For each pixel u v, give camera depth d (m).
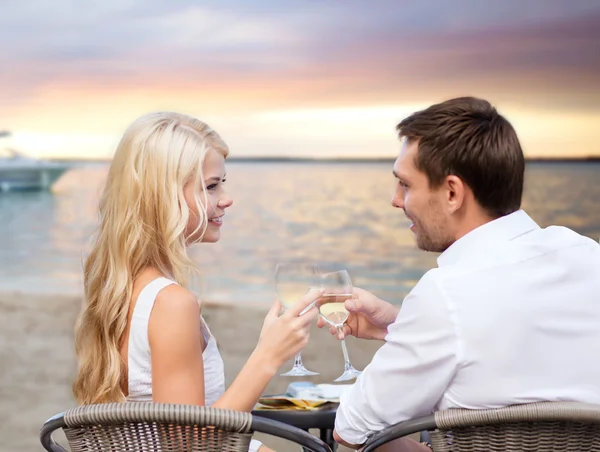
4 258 15.60
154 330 1.77
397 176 1.70
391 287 14.05
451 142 1.62
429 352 1.55
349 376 2.02
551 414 1.43
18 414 5.57
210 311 10.76
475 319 1.53
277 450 4.27
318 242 15.29
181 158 1.91
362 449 1.60
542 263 1.57
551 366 1.54
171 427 1.48
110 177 1.94
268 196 15.63
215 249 15.02
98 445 1.52
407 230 15.07
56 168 15.97
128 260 1.86
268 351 1.73
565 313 1.55
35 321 10.18
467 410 1.49
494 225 1.62
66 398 6.14
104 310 1.85
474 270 1.56
